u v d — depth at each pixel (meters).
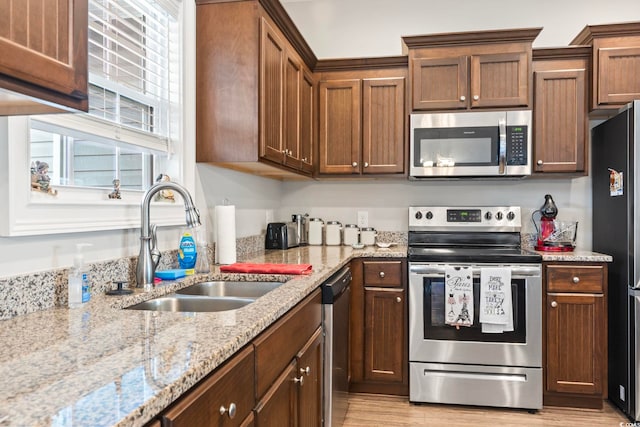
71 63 0.92
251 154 2.14
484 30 2.98
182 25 2.09
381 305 2.82
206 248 1.94
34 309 1.23
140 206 1.73
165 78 2.04
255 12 2.13
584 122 2.87
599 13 3.16
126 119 1.77
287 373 1.40
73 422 0.58
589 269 2.61
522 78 2.86
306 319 1.65
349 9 3.46
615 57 2.79
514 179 3.19
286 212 3.54
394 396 2.84
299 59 2.78
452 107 2.95
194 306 1.59
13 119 1.19
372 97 3.10
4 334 1.01
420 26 3.37
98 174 1.73
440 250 2.97
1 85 0.78
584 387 2.62
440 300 2.70
